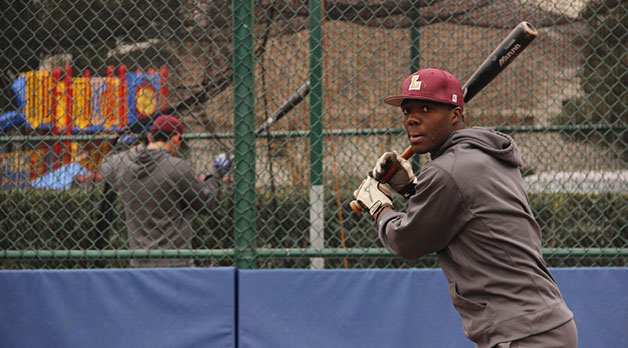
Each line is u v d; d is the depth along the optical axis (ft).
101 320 41.34
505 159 24.90
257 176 45.27
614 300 40.50
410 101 25.88
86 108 49.85
